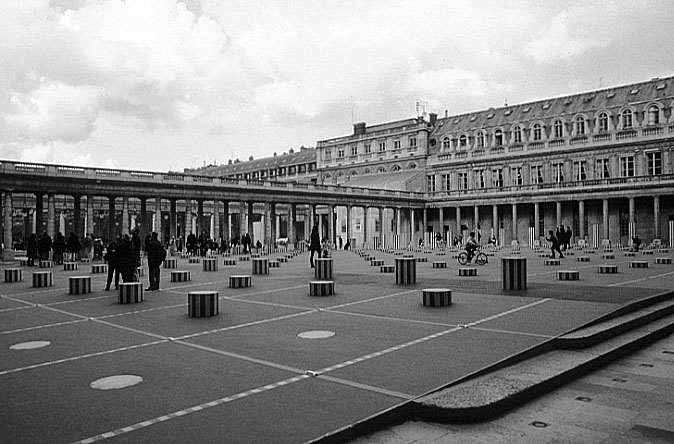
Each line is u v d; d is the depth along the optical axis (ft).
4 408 23.63
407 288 63.93
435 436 22.02
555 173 265.95
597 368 32.68
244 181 227.61
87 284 63.72
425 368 29.27
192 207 286.87
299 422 21.74
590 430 22.76
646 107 237.86
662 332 42.04
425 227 303.48
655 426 23.21
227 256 168.76
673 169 228.43
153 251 65.98
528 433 22.40
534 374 28.81
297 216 360.07
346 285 68.03
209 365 30.48
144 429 21.12
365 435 21.90
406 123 344.69
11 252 160.45
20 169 167.53
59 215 255.70
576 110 263.49
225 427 21.25
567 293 55.88
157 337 38.11
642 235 236.84
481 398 24.54
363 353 32.76
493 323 40.93
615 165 245.04
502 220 285.43
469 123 309.22
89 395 25.35
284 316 45.98
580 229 246.68
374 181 322.96
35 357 32.78
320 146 373.20
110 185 187.83
